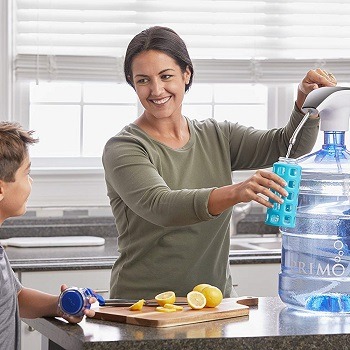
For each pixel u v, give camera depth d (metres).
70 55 4.90
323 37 5.21
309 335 2.36
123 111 5.18
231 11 5.10
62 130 5.11
